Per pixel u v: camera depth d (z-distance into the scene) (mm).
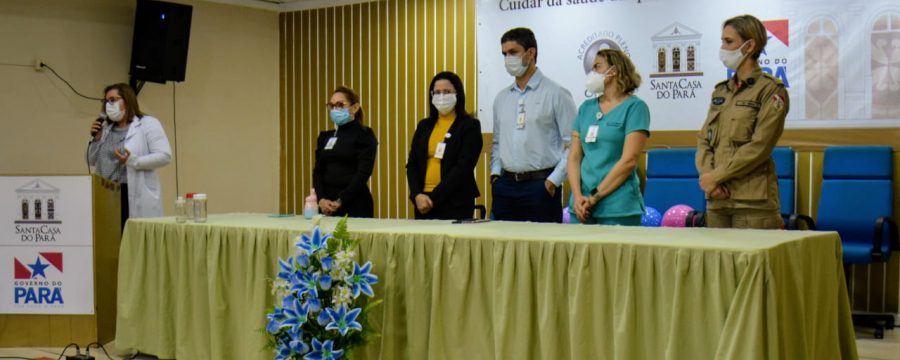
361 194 4223
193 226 3508
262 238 3188
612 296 2395
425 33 6406
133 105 4828
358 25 6707
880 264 4992
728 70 5285
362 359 2912
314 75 6930
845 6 4973
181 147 6586
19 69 5852
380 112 6625
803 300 2320
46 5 5941
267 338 3068
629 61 3398
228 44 6801
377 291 2889
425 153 3914
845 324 2703
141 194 4766
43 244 4043
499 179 3916
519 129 3807
